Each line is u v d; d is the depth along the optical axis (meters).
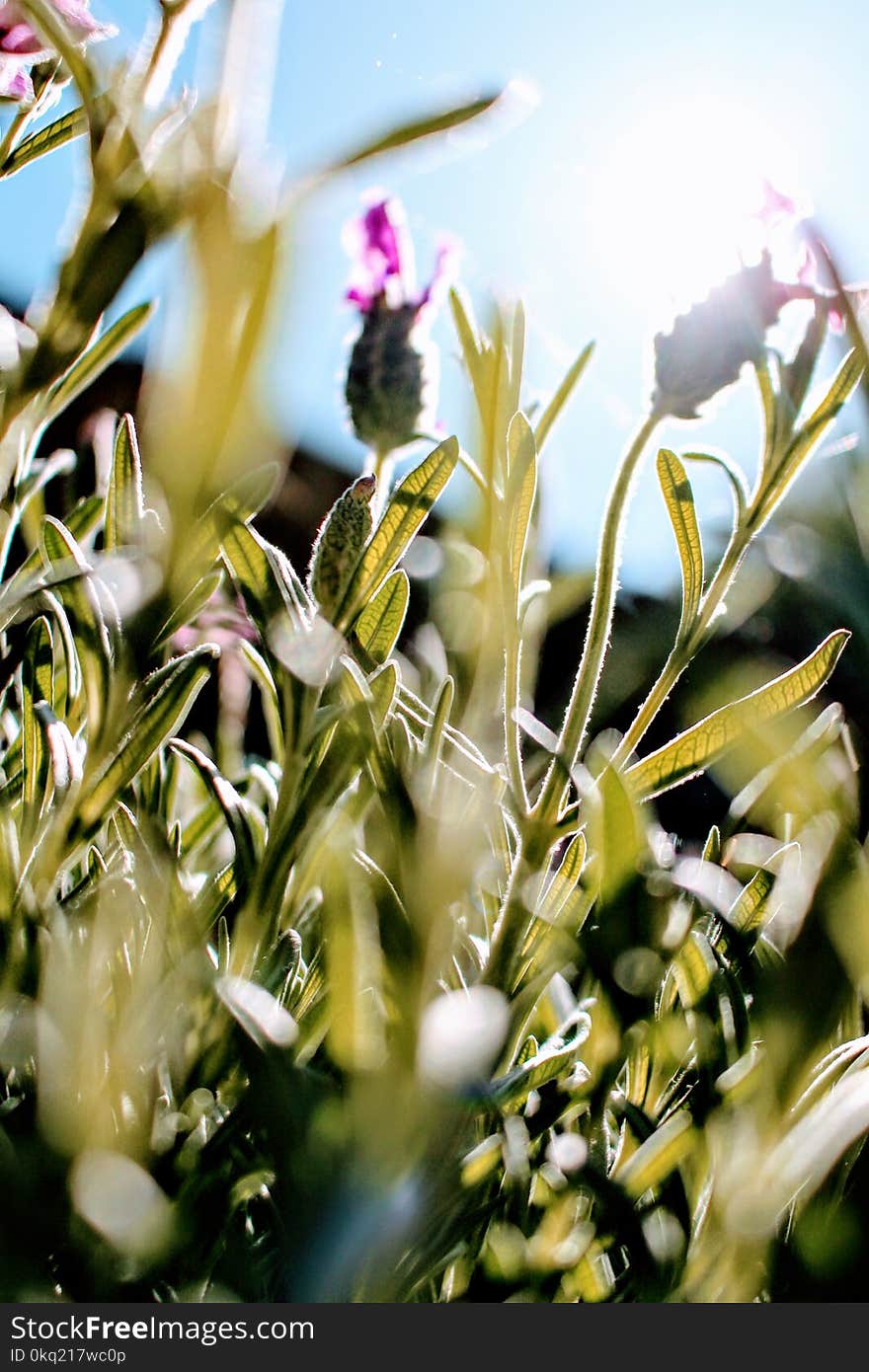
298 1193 0.19
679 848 0.27
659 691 0.23
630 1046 0.22
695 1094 0.21
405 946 0.20
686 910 0.22
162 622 0.21
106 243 0.20
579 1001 0.24
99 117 0.20
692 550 0.24
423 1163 0.19
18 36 0.23
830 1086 0.20
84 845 0.22
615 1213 0.20
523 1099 0.22
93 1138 0.18
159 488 0.17
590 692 0.23
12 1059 0.20
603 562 0.23
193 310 0.17
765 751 0.23
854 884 0.20
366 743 0.21
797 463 0.24
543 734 0.23
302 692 0.21
